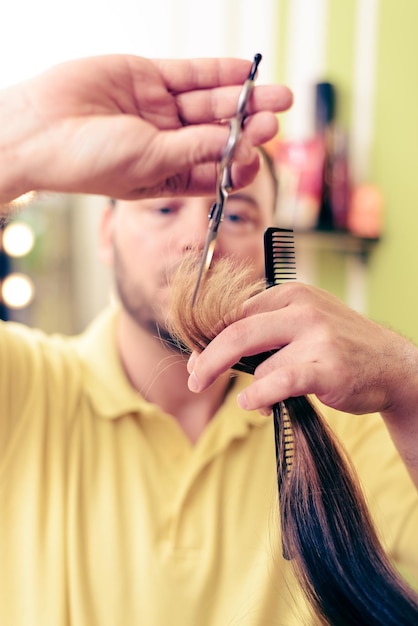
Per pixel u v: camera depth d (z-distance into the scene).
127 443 0.87
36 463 0.82
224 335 0.54
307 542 0.56
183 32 1.69
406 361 0.61
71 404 0.88
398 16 1.63
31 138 0.51
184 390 0.90
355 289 1.71
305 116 1.68
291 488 0.56
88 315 1.61
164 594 0.80
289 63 1.70
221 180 0.49
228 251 0.83
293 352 0.55
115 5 1.61
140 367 0.91
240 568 0.83
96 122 0.50
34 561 0.79
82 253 1.59
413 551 0.86
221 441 0.88
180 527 0.84
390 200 1.67
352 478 0.58
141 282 0.85
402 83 1.64
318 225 1.59
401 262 1.68
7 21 1.51
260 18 1.71
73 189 0.52
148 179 0.50
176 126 0.56
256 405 0.52
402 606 0.56
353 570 0.56
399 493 0.88
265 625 0.79
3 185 0.53
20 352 0.88
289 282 0.59
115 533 0.82
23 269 1.52
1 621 0.78
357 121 1.68
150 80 0.54
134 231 0.85
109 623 0.79
